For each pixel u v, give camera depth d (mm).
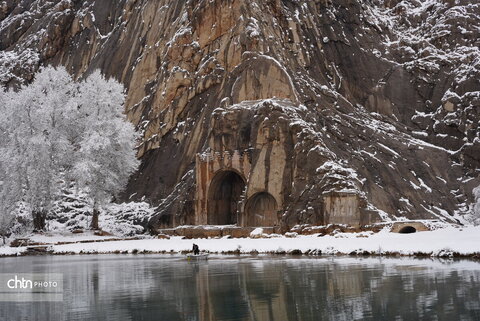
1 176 79062
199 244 64812
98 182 79812
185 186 83562
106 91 85000
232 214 81000
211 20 96188
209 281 36312
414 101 95062
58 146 78938
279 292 31000
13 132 78688
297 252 54750
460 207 76312
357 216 64125
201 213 77875
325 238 59562
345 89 96062
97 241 75312
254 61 86250
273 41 91625
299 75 90000
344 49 99500
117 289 34469
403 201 72000
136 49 113438
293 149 72750
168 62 99688
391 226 61969
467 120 87188
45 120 79375
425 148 83250
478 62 93250
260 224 74875
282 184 72062
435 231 55125
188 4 101625
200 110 92500
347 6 104312
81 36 131375
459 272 35656
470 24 102688
